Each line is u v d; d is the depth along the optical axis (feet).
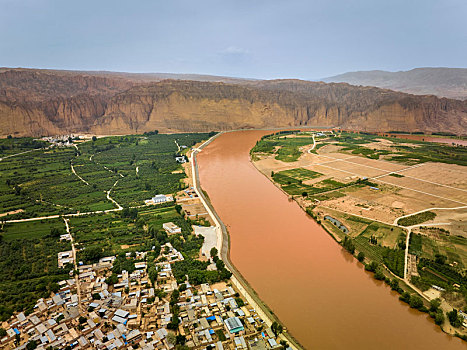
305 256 548.72
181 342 364.38
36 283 471.62
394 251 558.15
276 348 360.07
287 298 444.14
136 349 358.23
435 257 533.14
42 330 378.12
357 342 372.38
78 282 472.85
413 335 384.68
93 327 385.29
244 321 398.42
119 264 513.86
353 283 479.41
